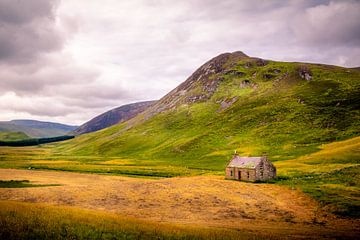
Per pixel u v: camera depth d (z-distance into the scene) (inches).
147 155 7155.5
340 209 1905.8
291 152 5098.4
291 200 2237.9
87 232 1090.7
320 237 1337.4
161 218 1726.1
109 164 5506.9
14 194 2389.3
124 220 1357.0
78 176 3870.6
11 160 6481.3
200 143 6958.7
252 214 1891.0
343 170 3132.4
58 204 2078.0
